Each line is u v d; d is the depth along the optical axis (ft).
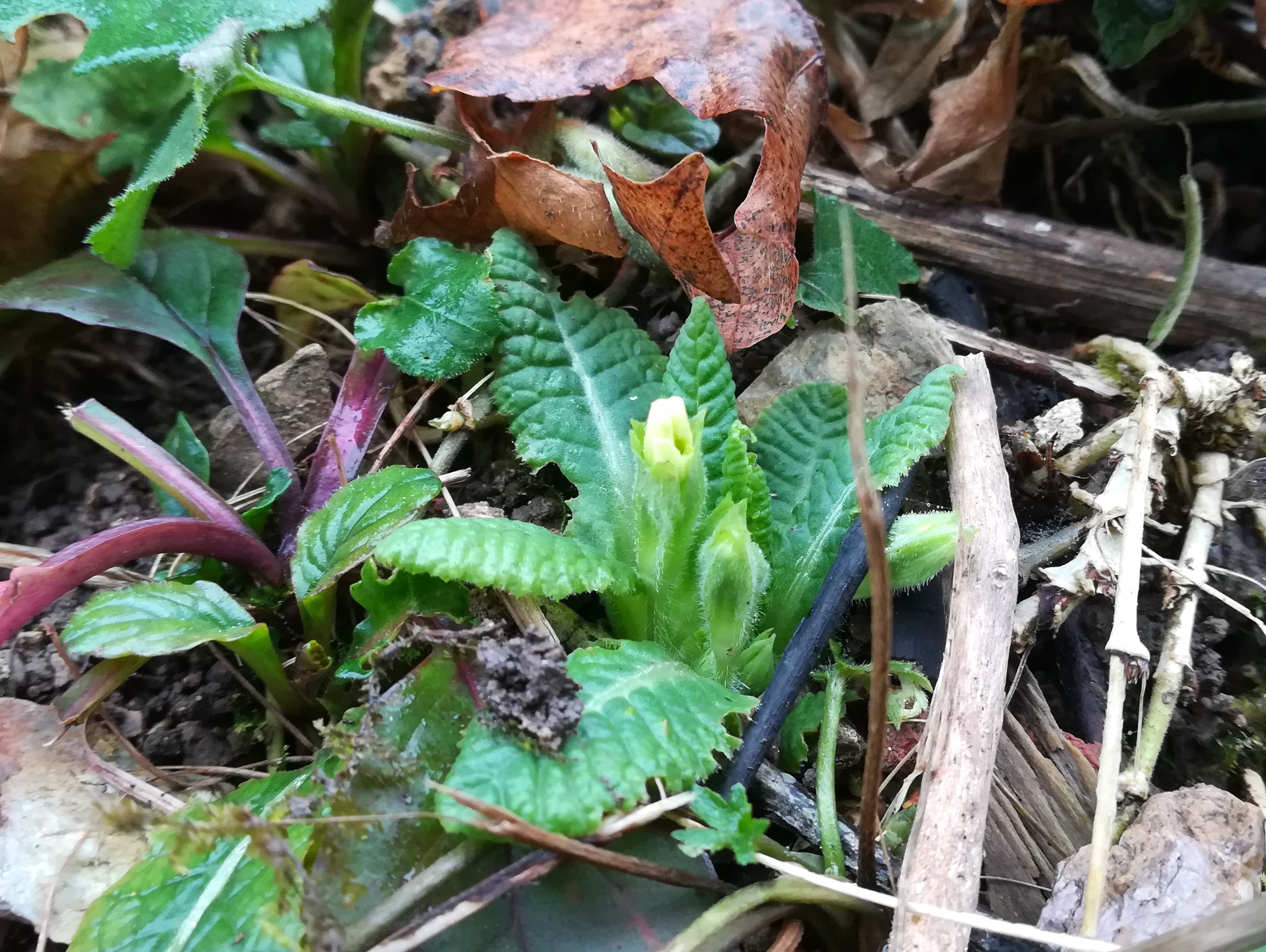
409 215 0.49
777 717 0.35
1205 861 0.32
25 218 0.51
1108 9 0.55
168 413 0.54
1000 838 0.37
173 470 0.42
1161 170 0.61
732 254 0.42
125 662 0.37
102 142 0.49
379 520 0.37
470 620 0.36
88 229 0.53
